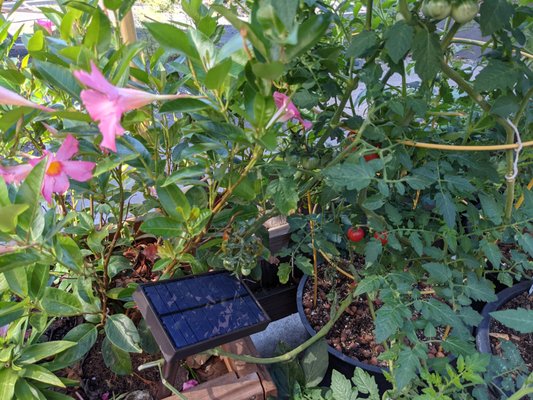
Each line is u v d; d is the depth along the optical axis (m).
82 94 0.73
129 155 1.02
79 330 1.20
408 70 1.61
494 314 0.98
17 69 1.19
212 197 1.15
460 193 1.32
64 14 1.07
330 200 1.44
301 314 1.61
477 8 0.94
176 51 0.86
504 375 1.21
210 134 1.01
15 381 0.99
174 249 1.23
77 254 1.12
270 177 1.45
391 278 1.23
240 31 0.73
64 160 0.95
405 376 1.02
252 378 1.21
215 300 1.09
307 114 1.55
